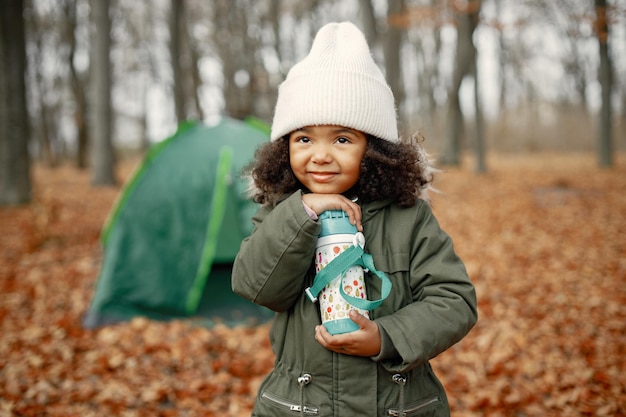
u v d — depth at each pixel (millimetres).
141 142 36562
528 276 6043
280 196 1611
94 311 4797
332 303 1415
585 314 4812
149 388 3650
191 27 24641
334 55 1508
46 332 4652
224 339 4438
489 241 7707
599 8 8039
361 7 8562
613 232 7855
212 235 4957
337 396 1441
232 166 5215
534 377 3713
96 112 14094
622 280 5707
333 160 1479
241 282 1524
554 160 21562
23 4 10531
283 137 1619
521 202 10578
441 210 9945
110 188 13969
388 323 1386
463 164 19328
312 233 1404
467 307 1438
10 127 10508
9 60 10430
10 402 3445
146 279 4891
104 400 3494
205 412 3375
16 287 5996
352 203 1485
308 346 1480
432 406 1521
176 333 4559
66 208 10969
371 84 1497
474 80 15438
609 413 3199
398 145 1565
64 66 25312
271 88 24391
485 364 3922
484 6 14414
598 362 3830
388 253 1521
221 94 25922
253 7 24297
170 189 5191
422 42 27625
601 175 14172
